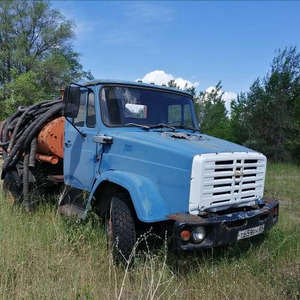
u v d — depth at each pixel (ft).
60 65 105.19
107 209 15.94
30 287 11.99
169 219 12.64
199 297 12.32
